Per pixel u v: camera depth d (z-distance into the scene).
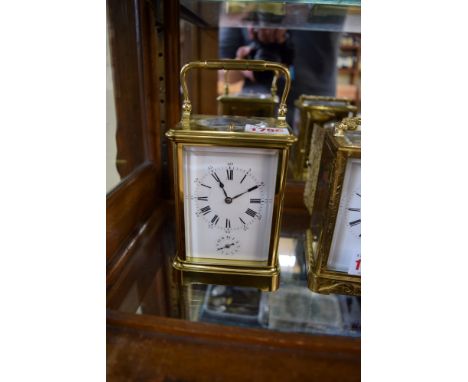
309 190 0.80
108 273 0.57
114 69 0.66
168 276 0.66
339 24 0.96
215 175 0.57
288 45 1.12
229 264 0.62
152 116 0.82
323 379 0.43
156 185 0.85
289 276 0.69
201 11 0.90
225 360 0.44
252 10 0.88
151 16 0.75
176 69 0.83
